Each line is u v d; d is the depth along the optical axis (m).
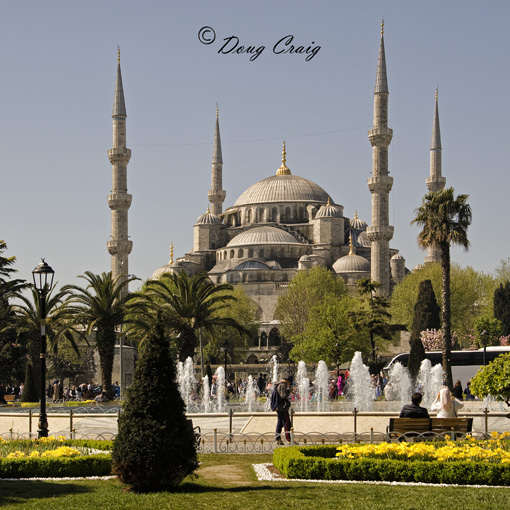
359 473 23.70
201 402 66.56
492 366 33.00
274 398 32.34
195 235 183.75
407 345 129.38
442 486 22.62
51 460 24.36
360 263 162.88
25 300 69.25
